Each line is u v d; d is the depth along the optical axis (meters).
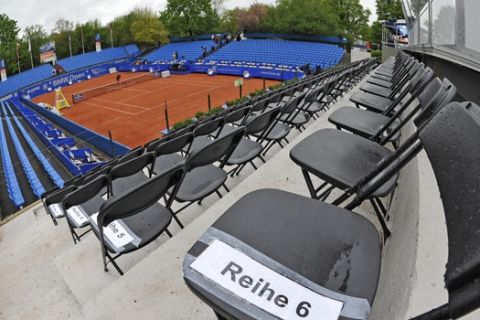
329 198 2.12
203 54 34.22
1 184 9.94
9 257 3.48
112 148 11.73
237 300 0.75
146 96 21.39
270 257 0.85
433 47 3.35
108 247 1.95
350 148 1.53
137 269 1.62
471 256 0.45
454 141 0.66
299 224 0.96
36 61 42.62
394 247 1.26
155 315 1.38
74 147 12.71
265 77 23.84
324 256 0.85
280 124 3.82
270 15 33.34
